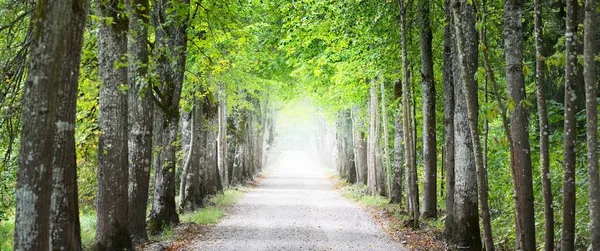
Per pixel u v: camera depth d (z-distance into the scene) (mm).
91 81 9430
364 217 18953
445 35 14383
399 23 16141
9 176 11641
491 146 14508
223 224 16797
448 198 13242
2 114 9125
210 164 25406
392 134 27734
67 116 5945
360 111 28844
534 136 12297
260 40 21609
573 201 5930
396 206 21031
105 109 10234
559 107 10914
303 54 21625
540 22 6680
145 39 11930
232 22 15148
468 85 6746
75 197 7289
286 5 18672
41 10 4855
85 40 11367
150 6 12562
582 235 9656
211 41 16016
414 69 18906
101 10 9375
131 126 12531
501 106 6422
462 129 11789
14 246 4750
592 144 5270
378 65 17828
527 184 7527
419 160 25203
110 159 10297
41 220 4762
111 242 10273
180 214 19094
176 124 15438
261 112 44062
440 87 20422
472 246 11641
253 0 19781
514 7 7797
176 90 14945
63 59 4953
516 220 6879
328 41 18578
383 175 25938
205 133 23547
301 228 16188
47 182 4812
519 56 7703
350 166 36781
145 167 12609
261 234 14867
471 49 10523
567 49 5984
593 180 5266
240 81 24141
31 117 4766
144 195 12617
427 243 12852
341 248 12719
